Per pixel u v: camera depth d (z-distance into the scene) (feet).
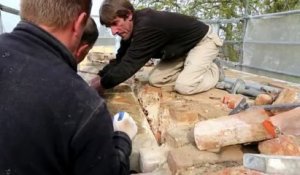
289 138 6.26
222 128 6.73
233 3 38.04
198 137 6.73
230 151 6.78
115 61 11.00
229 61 23.90
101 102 3.27
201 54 11.05
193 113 8.60
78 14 3.39
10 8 9.20
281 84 14.15
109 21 9.68
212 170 6.13
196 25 11.01
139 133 8.16
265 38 19.07
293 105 7.59
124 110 9.64
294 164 5.37
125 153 4.16
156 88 11.69
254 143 6.84
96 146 3.15
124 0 9.53
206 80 11.53
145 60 9.93
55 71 3.15
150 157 7.02
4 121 3.01
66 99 3.08
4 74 3.14
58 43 3.28
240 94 11.41
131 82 13.16
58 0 3.22
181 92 11.09
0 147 2.98
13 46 3.24
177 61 11.75
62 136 3.05
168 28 10.17
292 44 16.38
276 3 34.68
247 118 7.00
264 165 5.50
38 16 3.24
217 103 10.07
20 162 3.00
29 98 3.02
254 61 20.53
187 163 6.31
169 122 8.73
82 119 3.10
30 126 2.98
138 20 9.77
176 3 39.88
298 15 15.80
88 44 4.91
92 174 3.21
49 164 3.10
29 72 3.12
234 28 27.96
